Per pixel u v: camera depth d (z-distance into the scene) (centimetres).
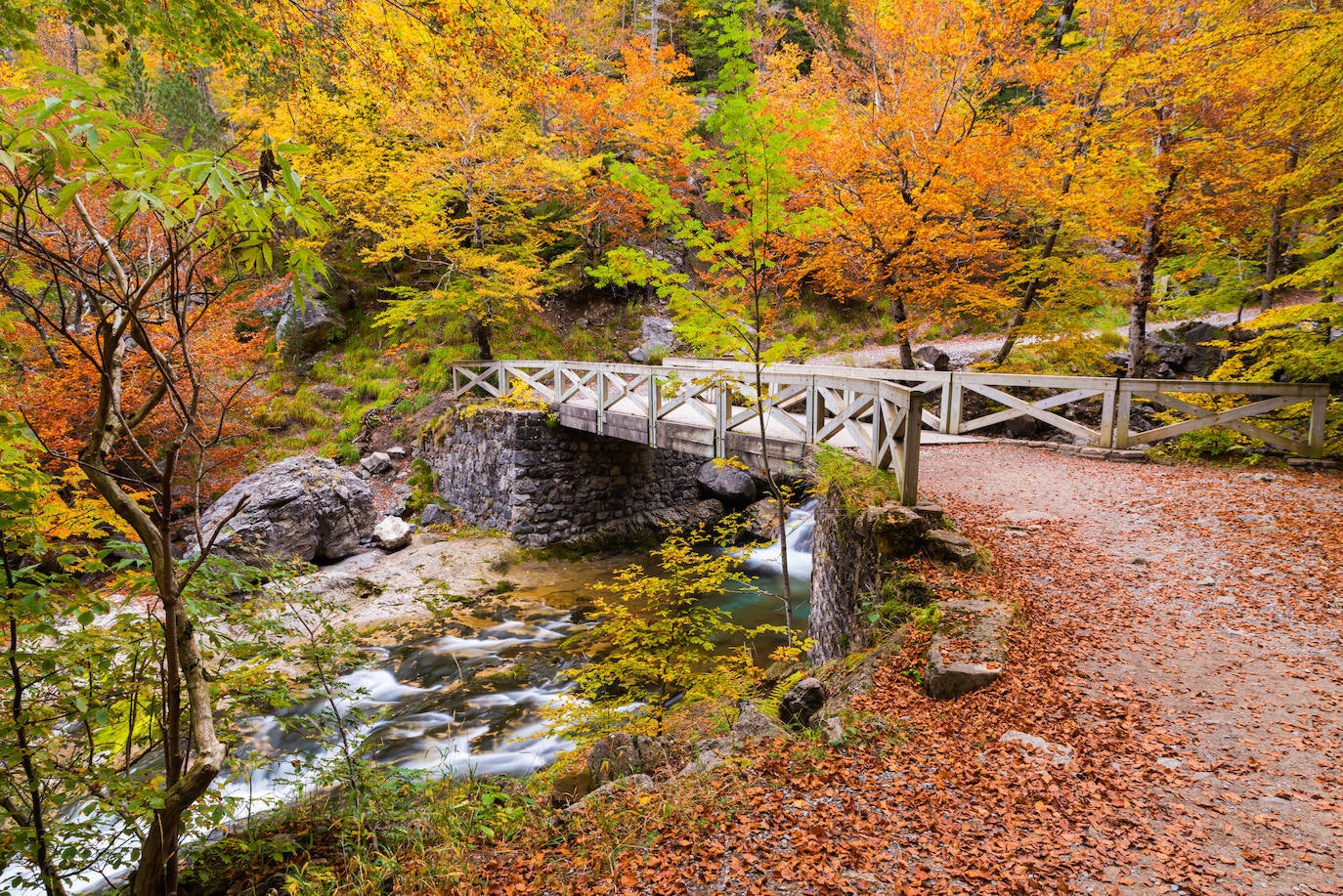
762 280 613
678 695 686
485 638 946
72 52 1205
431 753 659
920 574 522
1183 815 280
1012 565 555
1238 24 815
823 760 334
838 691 439
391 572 1146
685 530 1470
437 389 1691
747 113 485
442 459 1488
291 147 193
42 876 258
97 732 315
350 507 1194
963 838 270
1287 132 829
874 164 1038
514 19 578
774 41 1739
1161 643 436
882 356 1778
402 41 581
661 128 1532
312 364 1745
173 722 243
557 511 1346
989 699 378
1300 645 427
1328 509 661
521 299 1744
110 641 292
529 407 1371
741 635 934
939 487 792
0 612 236
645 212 1822
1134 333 1149
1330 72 660
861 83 1096
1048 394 1208
